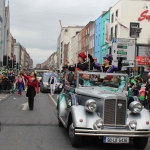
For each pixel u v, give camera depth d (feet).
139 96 44.11
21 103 52.11
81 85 24.35
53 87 76.79
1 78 79.15
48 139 24.02
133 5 123.03
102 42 152.05
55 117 35.63
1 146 21.39
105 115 20.07
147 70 115.55
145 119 20.47
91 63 26.07
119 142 19.65
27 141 23.13
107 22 137.69
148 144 23.65
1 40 175.52
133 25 123.34
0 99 60.49
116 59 65.92
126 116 20.48
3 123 30.68
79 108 20.58
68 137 24.85
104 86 24.88
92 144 22.80
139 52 121.29
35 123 31.22
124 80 24.30
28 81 42.04
